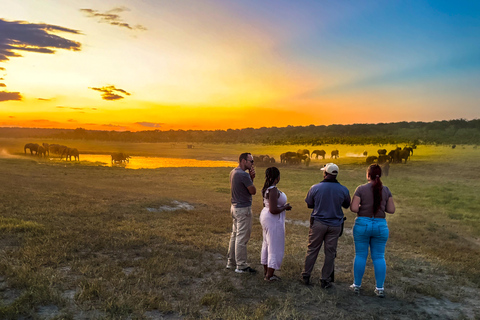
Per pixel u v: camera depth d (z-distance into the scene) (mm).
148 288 4426
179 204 13367
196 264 5594
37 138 167750
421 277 5914
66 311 3598
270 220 5012
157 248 6367
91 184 18766
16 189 13219
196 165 48656
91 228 7492
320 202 4867
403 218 12430
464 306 4629
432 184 24891
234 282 4965
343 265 6371
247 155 5363
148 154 71125
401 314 4219
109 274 4742
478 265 6770
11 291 3998
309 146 83312
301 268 5828
